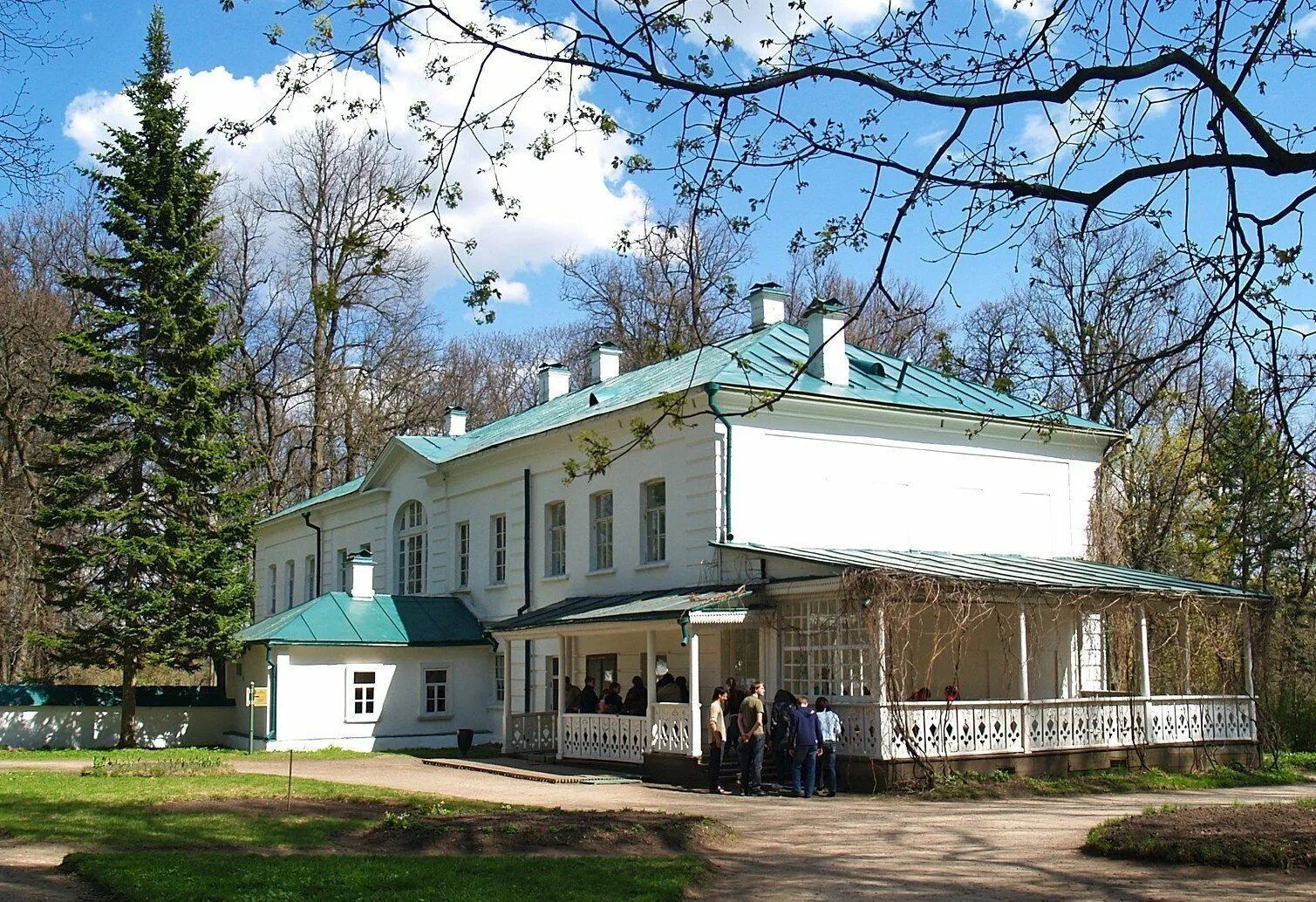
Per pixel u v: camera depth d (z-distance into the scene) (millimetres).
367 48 9047
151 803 16922
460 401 63094
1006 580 21750
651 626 23047
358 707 31016
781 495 25422
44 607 43062
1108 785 21219
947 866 12867
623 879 11477
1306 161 8406
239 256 52344
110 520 30234
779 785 20812
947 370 10992
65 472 30891
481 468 33969
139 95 32062
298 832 14406
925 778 20469
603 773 23500
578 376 61781
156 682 50594
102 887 10922
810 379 26672
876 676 20531
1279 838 13352
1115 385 10250
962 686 26359
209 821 15203
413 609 33094
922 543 26953
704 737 24641
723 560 24406
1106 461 29172
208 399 31344
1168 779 22094
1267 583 25734
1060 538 28984
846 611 21047
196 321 31688
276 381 53938
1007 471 28453
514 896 10555
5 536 43719
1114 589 23125
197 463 31594
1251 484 10602
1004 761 21516
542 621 26688
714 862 13094
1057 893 11336
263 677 31312
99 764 21766
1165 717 23781
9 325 43875
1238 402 9969
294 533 46906
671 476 26219
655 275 42500
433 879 11227
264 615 49031
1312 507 10141
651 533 27219
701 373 26609
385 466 38625
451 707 32250
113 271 32406
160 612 30641
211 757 26703
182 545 30984
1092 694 26234
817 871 12641
